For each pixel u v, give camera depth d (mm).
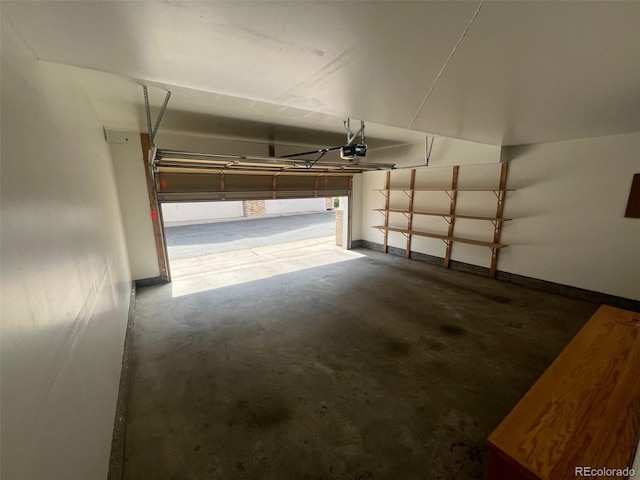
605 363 1583
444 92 1749
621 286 3586
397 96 1834
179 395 2205
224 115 3182
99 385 1521
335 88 1651
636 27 1010
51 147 1249
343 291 4371
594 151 3615
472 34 1068
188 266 5820
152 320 3461
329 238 8656
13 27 918
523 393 2184
